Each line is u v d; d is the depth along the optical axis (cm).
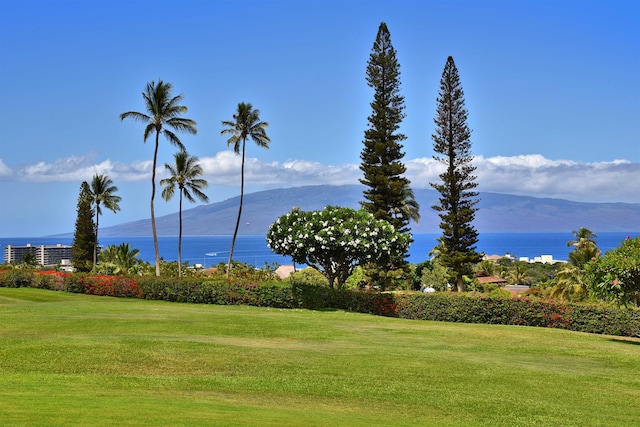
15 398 966
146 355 1485
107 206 6825
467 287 5784
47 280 3778
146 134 4506
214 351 1559
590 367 1614
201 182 5247
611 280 1911
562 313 2477
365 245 2994
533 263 11169
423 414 1123
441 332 2116
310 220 3155
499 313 2595
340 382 1330
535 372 1503
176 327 1942
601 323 2388
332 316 2538
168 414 898
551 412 1172
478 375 1446
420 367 1499
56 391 1083
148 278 3384
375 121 4834
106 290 3478
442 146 4872
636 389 1380
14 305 2606
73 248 7269
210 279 3325
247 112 4681
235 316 2277
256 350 1600
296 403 1144
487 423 1084
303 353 1605
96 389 1143
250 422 883
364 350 1698
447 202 4891
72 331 1808
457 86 4831
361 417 1047
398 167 4756
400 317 2805
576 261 5447
